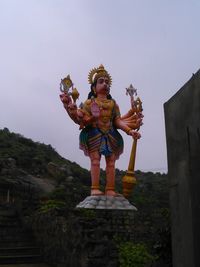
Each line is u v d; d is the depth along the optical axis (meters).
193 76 3.84
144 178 28.09
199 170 3.67
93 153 12.76
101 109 12.94
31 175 26.58
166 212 11.09
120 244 9.77
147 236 10.56
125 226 10.88
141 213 11.33
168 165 4.40
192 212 3.76
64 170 28.27
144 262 9.06
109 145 12.87
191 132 3.85
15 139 35.03
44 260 12.14
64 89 12.55
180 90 4.14
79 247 9.38
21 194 21.09
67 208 12.35
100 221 10.14
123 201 12.01
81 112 12.54
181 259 4.00
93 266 8.91
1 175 23.44
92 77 13.81
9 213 15.70
